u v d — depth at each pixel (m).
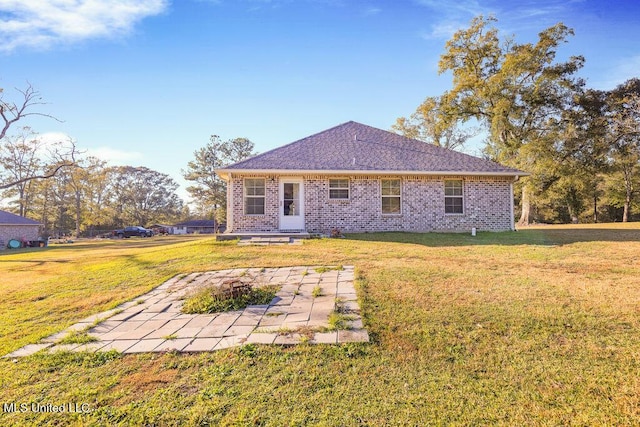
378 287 5.76
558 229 16.34
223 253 9.79
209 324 4.64
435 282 5.93
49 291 6.81
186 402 2.88
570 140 22.09
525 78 22.95
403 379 3.10
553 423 2.48
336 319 4.46
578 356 3.36
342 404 2.78
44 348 4.07
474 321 4.23
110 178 56.34
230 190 13.69
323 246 10.59
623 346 3.51
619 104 23.12
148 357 3.72
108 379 3.30
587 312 4.36
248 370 3.35
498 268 7.02
